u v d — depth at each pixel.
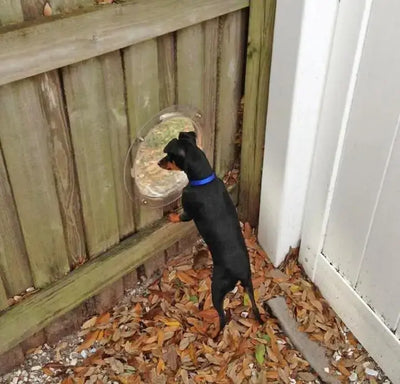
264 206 2.78
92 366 2.45
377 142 2.08
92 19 1.79
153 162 2.46
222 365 2.45
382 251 2.22
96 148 2.15
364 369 2.47
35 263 2.22
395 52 1.89
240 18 2.41
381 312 2.34
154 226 2.64
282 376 2.44
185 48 2.25
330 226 2.54
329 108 2.29
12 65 1.68
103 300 2.63
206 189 2.24
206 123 2.59
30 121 1.87
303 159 2.50
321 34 2.14
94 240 2.41
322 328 2.61
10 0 1.62
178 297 2.72
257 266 2.88
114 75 2.04
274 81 2.36
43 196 2.07
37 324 2.32
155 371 2.43
